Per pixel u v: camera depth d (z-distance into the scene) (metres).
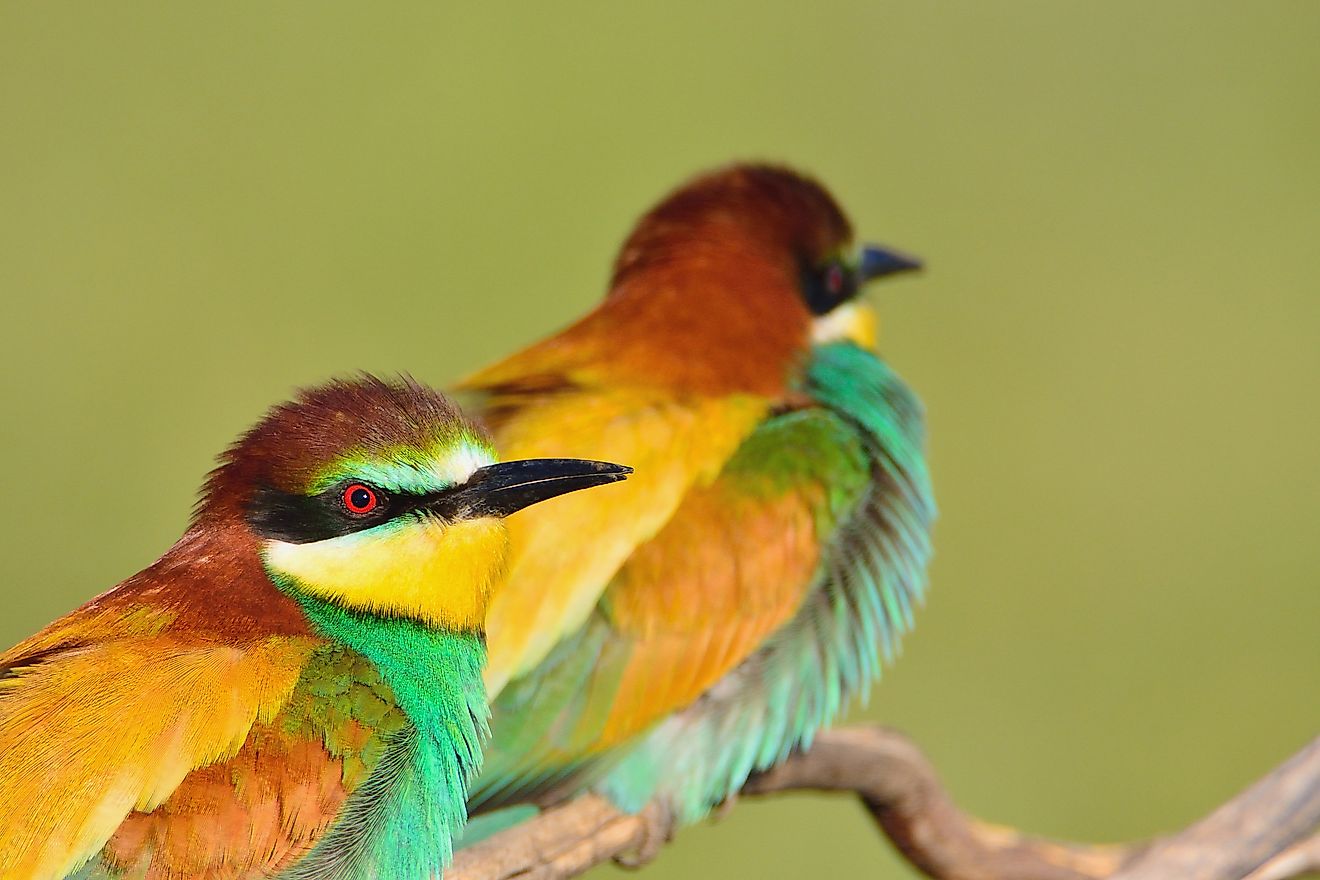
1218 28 16.80
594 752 9.11
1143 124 16.53
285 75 15.81
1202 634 14.01
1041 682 13.83
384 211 15.70
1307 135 16.55
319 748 7.06
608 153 15.99
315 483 7.29
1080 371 15.31
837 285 10.87
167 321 14.88
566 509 9.02
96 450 14.09
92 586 13.69
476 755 7.74
